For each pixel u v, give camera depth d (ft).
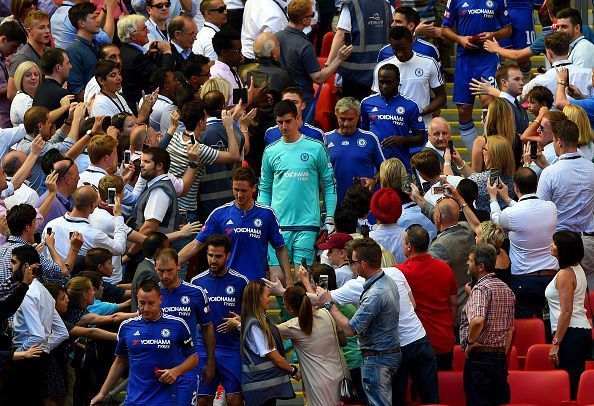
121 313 156.46
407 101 189.88
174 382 148.05
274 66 192.95
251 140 192.13
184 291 152.56
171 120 176.76
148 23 216.33
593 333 165.58
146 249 157.48
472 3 206.28
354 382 156.04
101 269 160.45
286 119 171.94
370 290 148.36
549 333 168.25
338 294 150.92
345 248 150.71
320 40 231.30
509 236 165.99
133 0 222.48
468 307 150.51
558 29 194.49
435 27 211.20
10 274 152.97
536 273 164.25
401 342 150.92
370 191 174.09
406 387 152.56
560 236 156.97
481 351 150.00
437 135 180.65
